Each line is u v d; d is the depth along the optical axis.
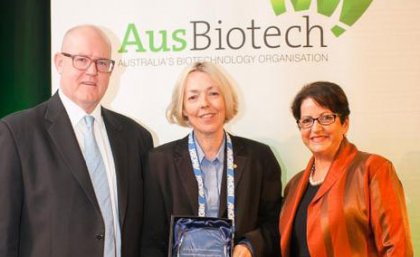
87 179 2.12
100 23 2.60
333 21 2.54
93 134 2.22
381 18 2.53
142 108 2.59
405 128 2.52
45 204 2.07
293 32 2.54
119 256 2.18
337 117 2.31
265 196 2.49
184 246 2.28
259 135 2.55
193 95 2.49
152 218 2.42
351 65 2.53
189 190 2.42
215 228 2.29
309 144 2.33
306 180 2.37
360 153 2.31
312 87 2.34
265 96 2.55
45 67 2.80
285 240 2.33
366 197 2.19
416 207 2.53
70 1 2.59
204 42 2.57
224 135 2.52
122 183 2.23
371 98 2.53
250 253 2.35
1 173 2.03
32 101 2.80
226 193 2.42
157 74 2.59
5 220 2.01
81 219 2.09
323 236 2.21
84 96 2.16
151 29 2.59
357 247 2.20
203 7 2.57
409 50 2.52
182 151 2.47
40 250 2.05
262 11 2.55
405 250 2.17
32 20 2.80
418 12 2.52
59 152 2.12
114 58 2.60
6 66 2.80
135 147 2.38
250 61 2.56
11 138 2.07
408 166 2.52
